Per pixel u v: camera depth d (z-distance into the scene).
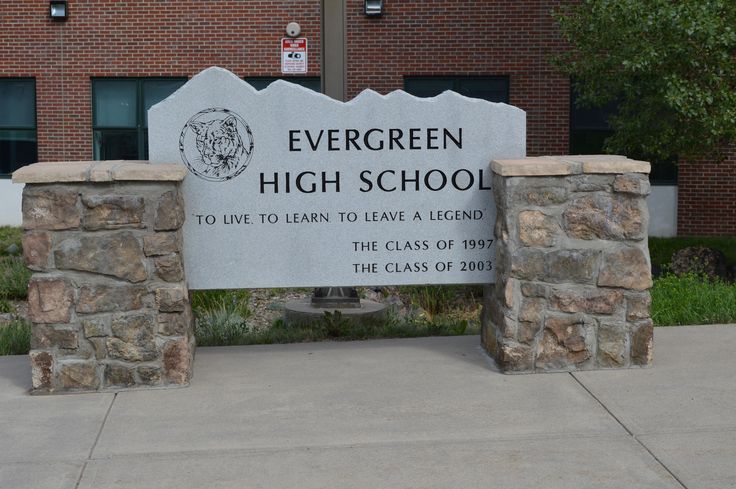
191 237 7.30
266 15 19.41
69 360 6.74
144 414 6.30
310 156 7.31
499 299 7.18
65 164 7.04
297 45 19.20
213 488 5.14
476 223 7.42
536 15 18.80
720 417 6.03
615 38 13.80
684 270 13.52
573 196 6.89
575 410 6.23
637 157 18.27
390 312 10.23
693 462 5.35
